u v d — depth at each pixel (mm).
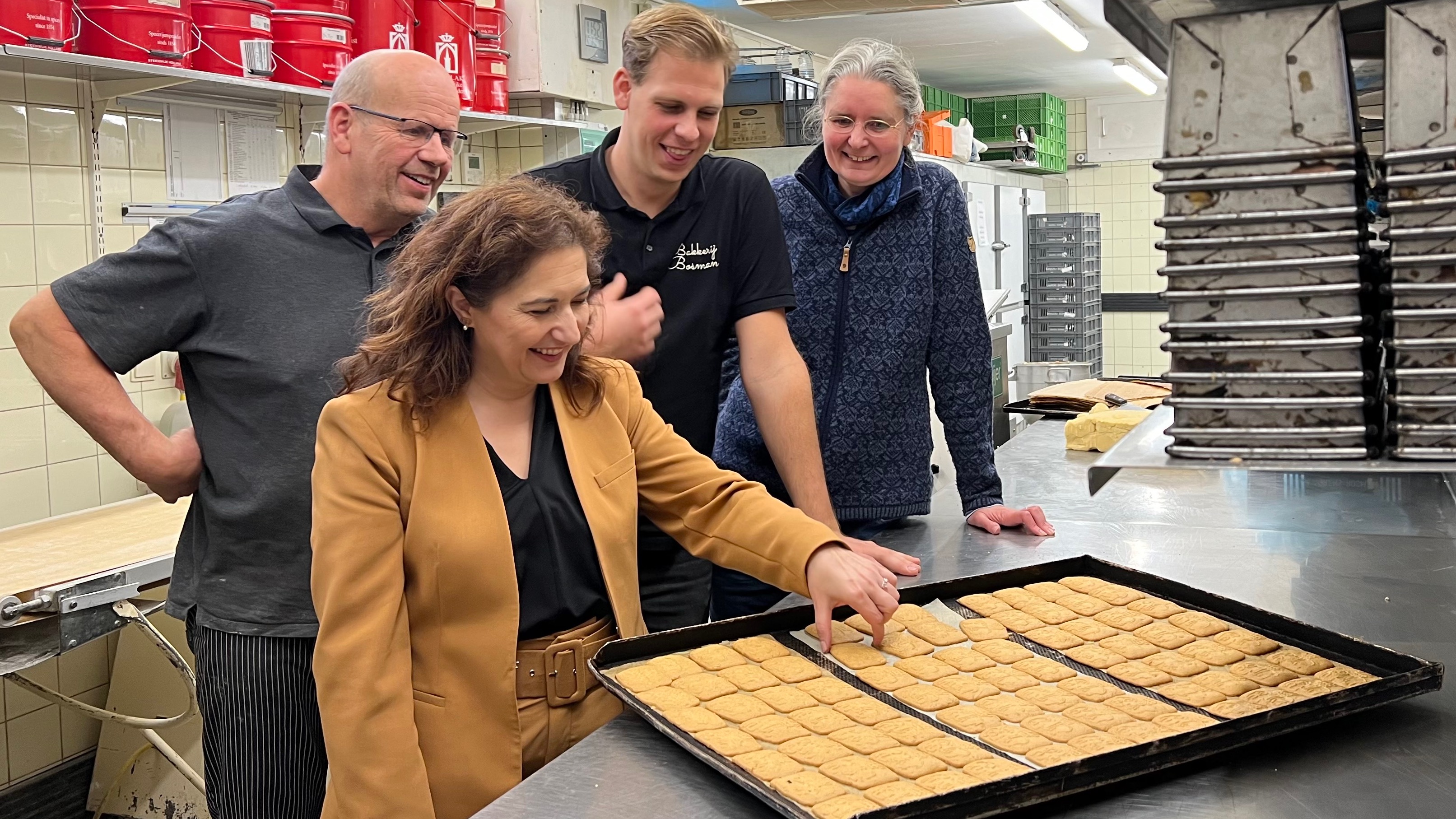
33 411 2951
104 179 3041
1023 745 1163
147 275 1780
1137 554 1916
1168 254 1062
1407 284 985
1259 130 1014
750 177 1987
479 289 1317
